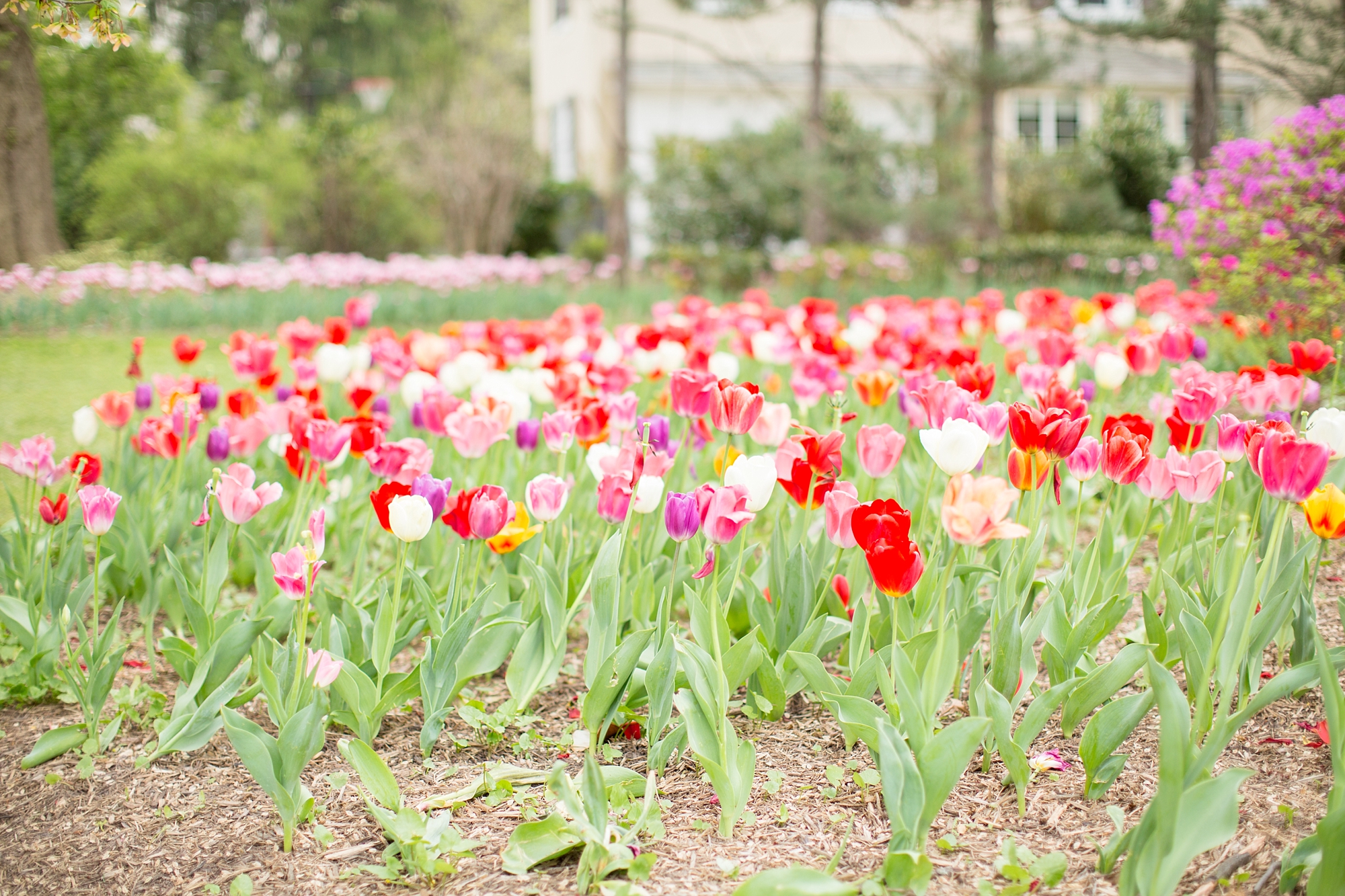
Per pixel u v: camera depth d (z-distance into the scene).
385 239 21.23
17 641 3.28
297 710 2.38
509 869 2.20
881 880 2.08
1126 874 1.97
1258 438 2.25
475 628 2.89
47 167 11.91
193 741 2.64
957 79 14.48
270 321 11.09
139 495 3.85
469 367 4.26
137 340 4.16
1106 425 2.89
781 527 3.17
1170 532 3.26
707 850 2.27
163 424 3.48
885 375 3.80
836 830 2.33
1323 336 5.16
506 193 21.38
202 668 2.69
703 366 4.27
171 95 15.90
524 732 2.86
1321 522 2.09
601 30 21.23
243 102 25.98
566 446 3.15
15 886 2.30
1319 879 1.86
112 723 2.88
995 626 2.68
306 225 20.55
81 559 3.35
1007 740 2.32
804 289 13.58
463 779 2.62
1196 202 6.34
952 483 2.02
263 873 2.28
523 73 28.47
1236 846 2.18
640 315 12.37
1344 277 5.18
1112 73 21.67
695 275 14.02
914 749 2.14
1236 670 2.08
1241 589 2.38
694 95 21.70
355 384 4.46
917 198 13.71
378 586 3.36
